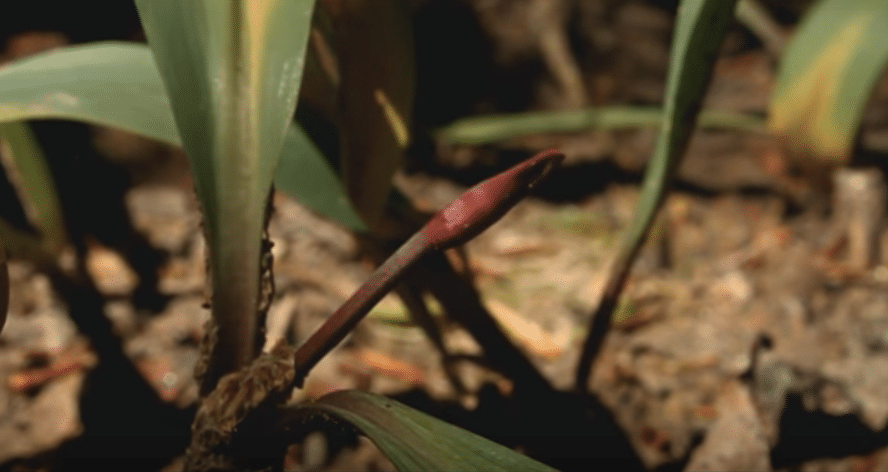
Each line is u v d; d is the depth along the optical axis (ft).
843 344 2.00
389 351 1.97
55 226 2.01
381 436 1.19
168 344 1.98
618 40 3.05
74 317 2.01
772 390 1.83
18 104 1.47
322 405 1.25
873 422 1.80
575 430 1.75
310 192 1.54
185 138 1.27
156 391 1.86
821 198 2.55
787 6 3.27
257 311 1.31
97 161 2.51
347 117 1.46
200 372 1.34
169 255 2.25
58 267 2.06
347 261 2.23
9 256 1.97
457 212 1.20
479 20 2.96
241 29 1.29
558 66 2.93
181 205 2.44
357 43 1.42
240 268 1.31
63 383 1.86
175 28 1.28
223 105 1.29
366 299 1.24
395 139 1.48
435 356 1.95
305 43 1.28
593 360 1.71
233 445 1.30
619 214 2.55
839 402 1.83
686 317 2.08
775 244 2.39
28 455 1.75
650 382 1.88
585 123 2.55
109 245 2.26
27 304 2.04
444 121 2.88
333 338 1.26
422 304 1.71
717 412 1.82
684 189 2.62
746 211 2.53
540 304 2.15
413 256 1.22
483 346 1.67
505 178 1.18
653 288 2.19
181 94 1.27
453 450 1.18
